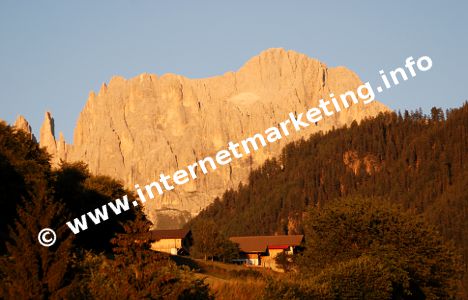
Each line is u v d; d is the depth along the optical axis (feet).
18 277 106.83
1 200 211.20
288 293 139.23
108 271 116.16
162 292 115.03
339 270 166.71
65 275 110.83
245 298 150.71
